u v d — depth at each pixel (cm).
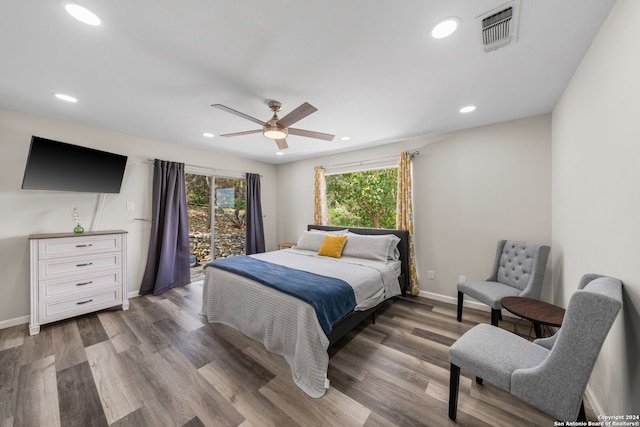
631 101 108
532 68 174
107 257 281
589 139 154
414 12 123
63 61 165
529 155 263
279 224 537
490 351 132
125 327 248
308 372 166
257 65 170
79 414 143
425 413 145
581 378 99
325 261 308
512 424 137
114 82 193
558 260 229
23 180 237
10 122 247
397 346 217
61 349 208
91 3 117
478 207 296
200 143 370
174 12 123
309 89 203
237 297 234
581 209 169
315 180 453
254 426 136
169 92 208
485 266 293
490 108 241
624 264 115
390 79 188
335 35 141
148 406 149
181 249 378
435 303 316
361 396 159
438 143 324
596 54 141
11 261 250
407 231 336
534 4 119
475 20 129
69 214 285
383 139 346
